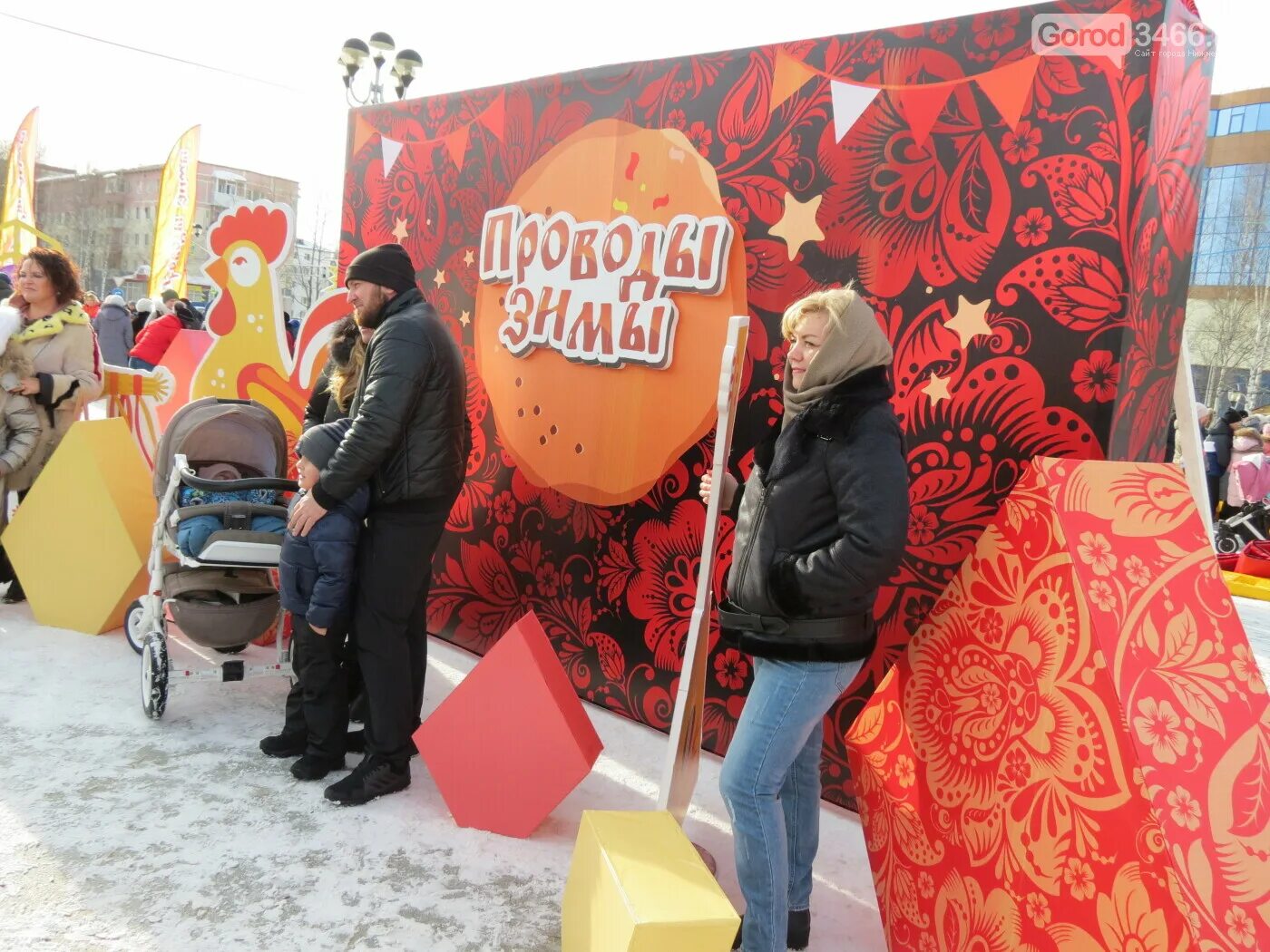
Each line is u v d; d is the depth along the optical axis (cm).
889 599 303
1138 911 163
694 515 354
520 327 404
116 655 409
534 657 289
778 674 215
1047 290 271
